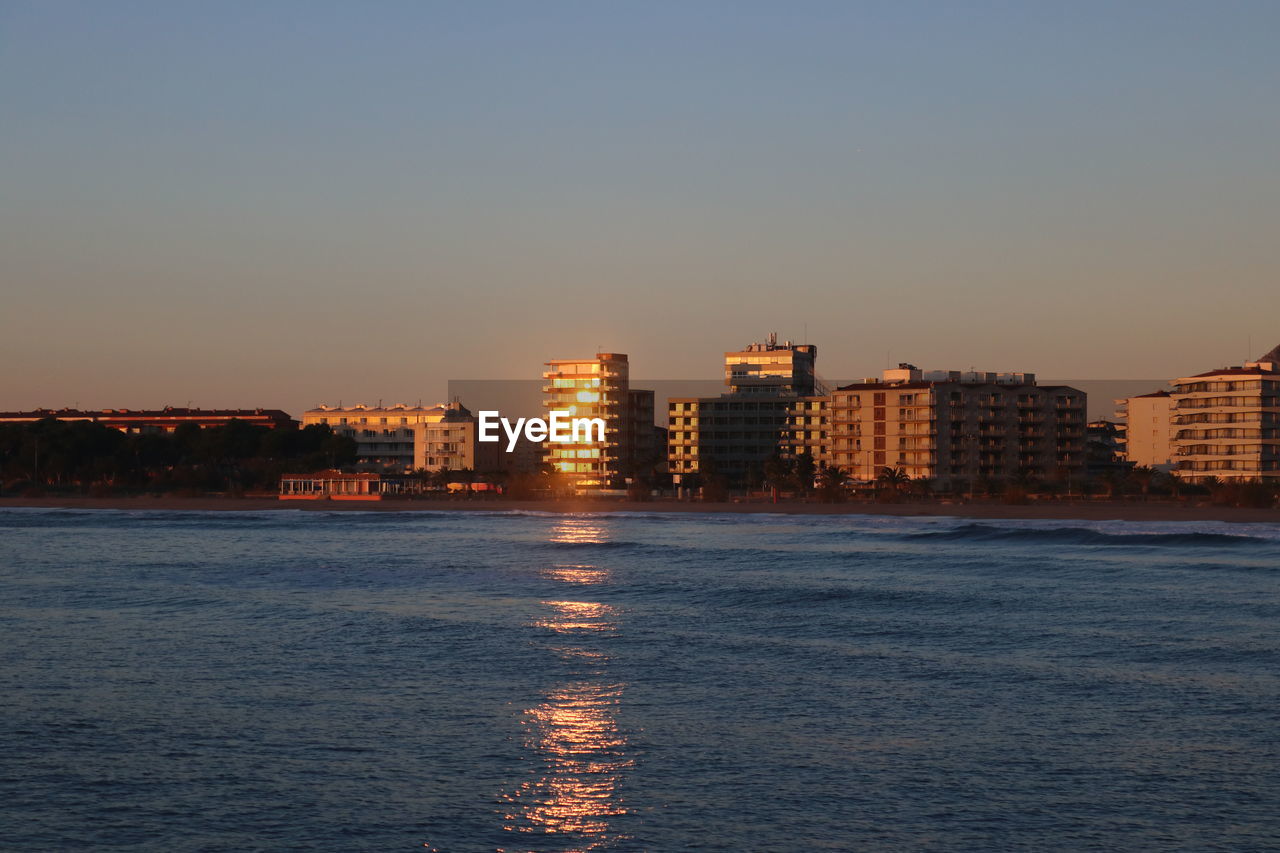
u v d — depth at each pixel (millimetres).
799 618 68688
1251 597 77000
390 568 99125
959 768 37125
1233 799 34156
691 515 192125
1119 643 59281
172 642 60062
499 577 92000
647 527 159125
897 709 44750
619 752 38906
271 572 95750
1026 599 76688
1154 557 106562
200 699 46562
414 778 36250
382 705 45531
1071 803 33875
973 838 31281
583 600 77438
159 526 159750
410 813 33219
